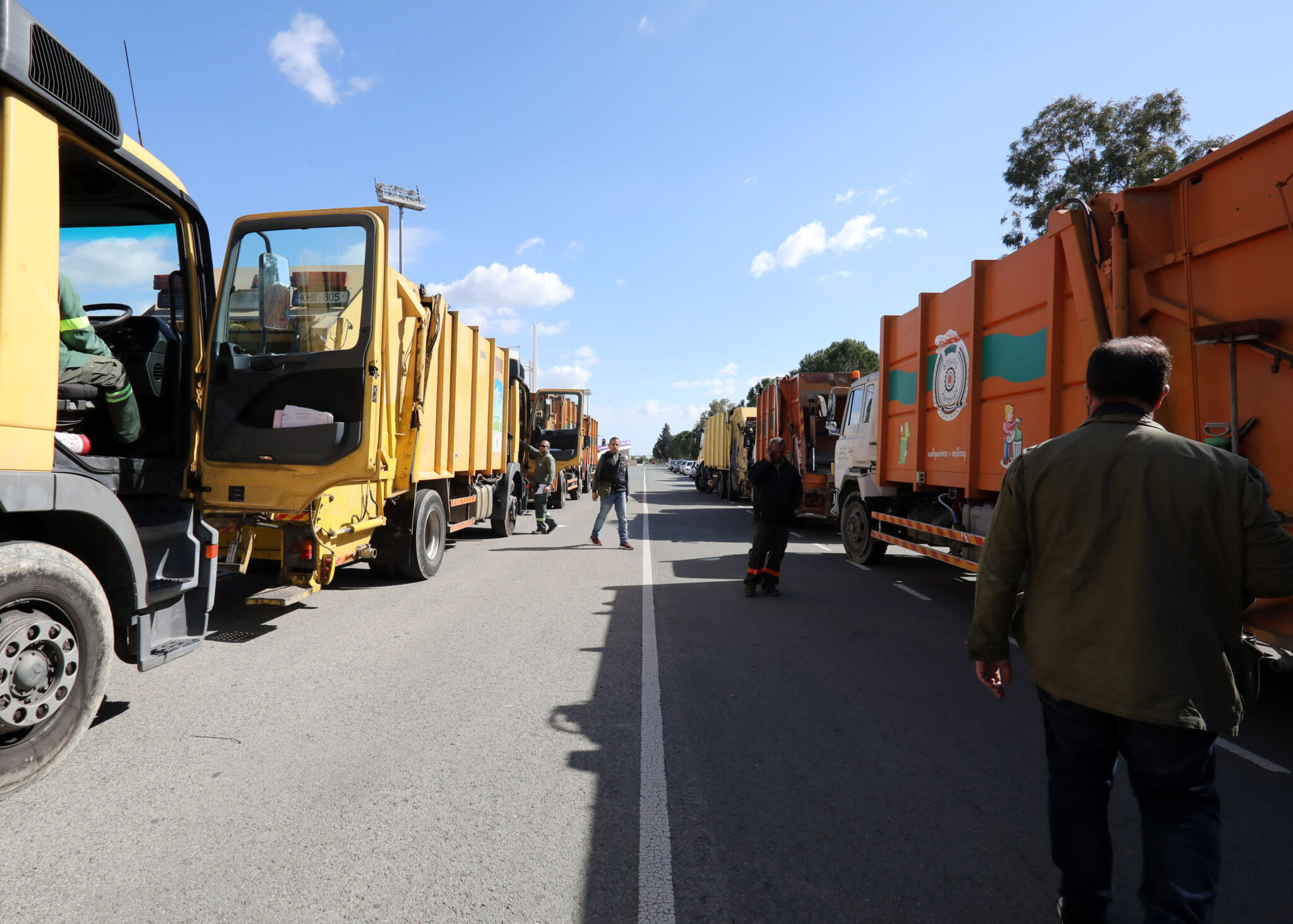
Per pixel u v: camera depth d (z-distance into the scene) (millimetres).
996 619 2295
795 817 3121
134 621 3734
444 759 3639
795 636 6227
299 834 2885
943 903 2514
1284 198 3709
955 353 7555
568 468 23094
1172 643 1938
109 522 3494
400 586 8219
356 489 6867
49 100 3066
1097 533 2049
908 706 4535
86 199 4086
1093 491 2070
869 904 2508
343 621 6504
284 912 2387
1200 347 4293
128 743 3758
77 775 3383
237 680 4812
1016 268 6387
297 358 5930
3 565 2941
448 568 9570
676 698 4617
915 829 3031
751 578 7945
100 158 3557
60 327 3377
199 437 4348
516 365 12984
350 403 5918
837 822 3076
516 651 5586
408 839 2865
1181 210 4469
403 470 7648
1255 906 2537
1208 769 1968
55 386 3191
